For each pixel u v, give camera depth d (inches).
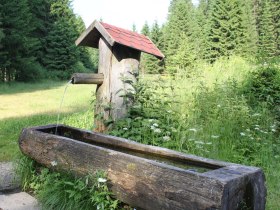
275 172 157.1
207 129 196.1
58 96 624.7
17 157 160.7
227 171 94.8
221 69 331.6
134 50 184.9
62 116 331.0
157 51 193.6
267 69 260.5
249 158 172.2
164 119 186.9
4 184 152.3
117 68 180.2
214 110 212.2
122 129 174.6
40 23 1197.1
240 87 255.1
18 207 128.3
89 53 1523.1
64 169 127.9
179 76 276.1
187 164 118.1
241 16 1159.6
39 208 127.6
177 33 1290.6
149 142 170.7
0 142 223.8
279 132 214.1
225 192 83.9
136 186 101.8
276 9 1509.6
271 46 1135.0
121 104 182.1
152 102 191.6
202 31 1301.7
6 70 968.9
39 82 1040.8
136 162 103.3
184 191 89.7
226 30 1135.6
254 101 238.7
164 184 94.4
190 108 217.3
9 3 903.1
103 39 181.0
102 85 182.5
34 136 144.8
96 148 117.0
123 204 111.6
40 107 441.7
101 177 110.0
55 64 1200.2
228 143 182.4
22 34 957.8
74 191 116.5
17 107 442.9
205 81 279.6
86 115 289.1
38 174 147.4
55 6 1315.2
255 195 96.4
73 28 1355.8
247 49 1060.5
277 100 237.3
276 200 132.0
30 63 1018.7
